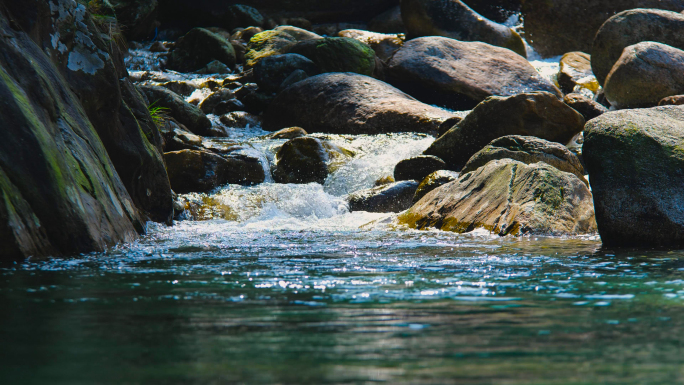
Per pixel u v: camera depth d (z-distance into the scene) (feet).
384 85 191.11
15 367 23.39
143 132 100.89
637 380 21.76
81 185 65.36
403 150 152.05
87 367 23.36
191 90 215.92
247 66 238.48
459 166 143.13
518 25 274.57
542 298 37.65
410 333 28.66
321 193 127.85
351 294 39.22
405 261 56.39
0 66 61.11
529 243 73.05
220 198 121.49
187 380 21.75
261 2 289.74
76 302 36.40
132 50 260.62
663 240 69.56
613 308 34.68
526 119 139.95
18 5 73.00
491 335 28.27
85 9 88.12
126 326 30.12
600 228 71.97
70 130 68.95
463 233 87.76
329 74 194.29
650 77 167.22
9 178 55.88
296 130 170.19
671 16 190.19
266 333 28.66
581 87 205.77
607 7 244.01
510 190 91.71
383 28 281.33
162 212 100.37
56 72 73.41
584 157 75.41
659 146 72.33
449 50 212.43
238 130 191.21
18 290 40.60
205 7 285.02
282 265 53.72
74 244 59.88
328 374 22.41
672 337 27.78
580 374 22.41
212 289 41.06
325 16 297.12
